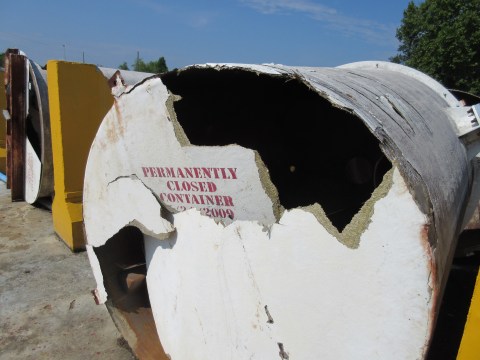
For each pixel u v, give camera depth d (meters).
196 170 1.81
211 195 1.78
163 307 2.25
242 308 1.74
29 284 3.88
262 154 2.50
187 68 1.70
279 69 1.50
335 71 2.00
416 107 1.86
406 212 1.17
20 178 6.54
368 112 1.36
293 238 1.47
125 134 2.09
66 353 2.87
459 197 1.72
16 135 6.21
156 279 2.26
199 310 1.97
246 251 1.66
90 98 4.71
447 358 2.57
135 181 2.12
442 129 1.89
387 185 1.20
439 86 2.63
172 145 1.88
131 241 2.56
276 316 1.60
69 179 4.75
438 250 1.22
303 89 2.30
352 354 1.38
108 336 3.07
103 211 2.40
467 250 3.01
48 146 5.34
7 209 6.27
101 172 2.32
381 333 1.30
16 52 5.89
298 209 1.44
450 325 2.88
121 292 2.71
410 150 1.36
